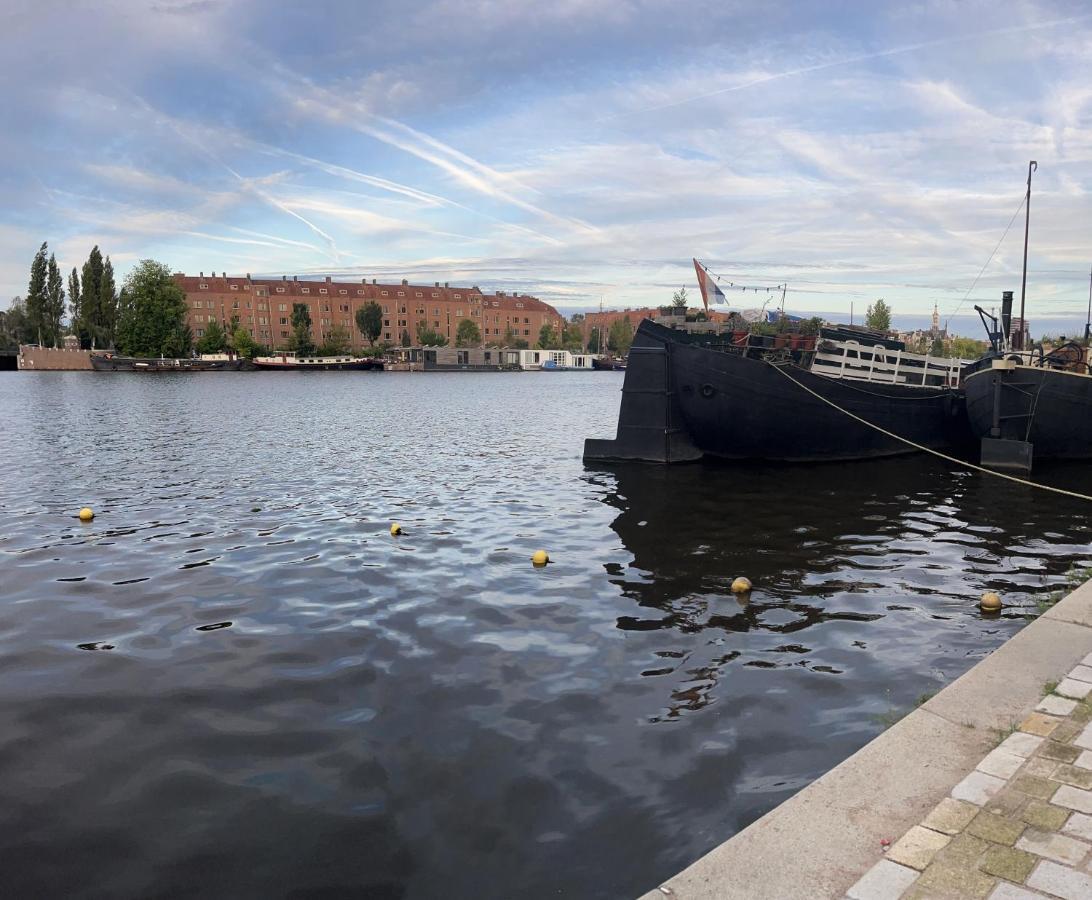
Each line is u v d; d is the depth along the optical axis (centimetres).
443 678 743
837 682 729
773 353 2331
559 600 988
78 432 3244
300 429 3453
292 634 862
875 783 425
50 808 531
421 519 1504
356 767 581
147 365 11856
